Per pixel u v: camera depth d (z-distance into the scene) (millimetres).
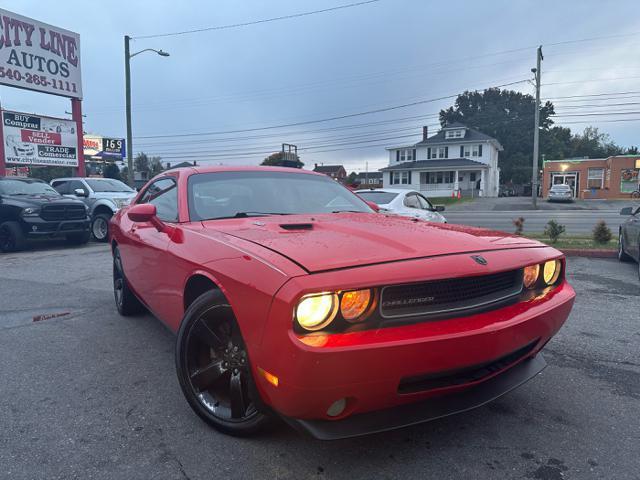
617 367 3445
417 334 1943
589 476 2145
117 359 3623
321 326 1854
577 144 78750
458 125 49875
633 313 4895
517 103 76625
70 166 18188
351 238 2391
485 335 2049
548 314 2369
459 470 2191
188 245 2758
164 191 3787
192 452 2342
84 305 5301
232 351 2391
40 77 16656
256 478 2139
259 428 2363
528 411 2770
